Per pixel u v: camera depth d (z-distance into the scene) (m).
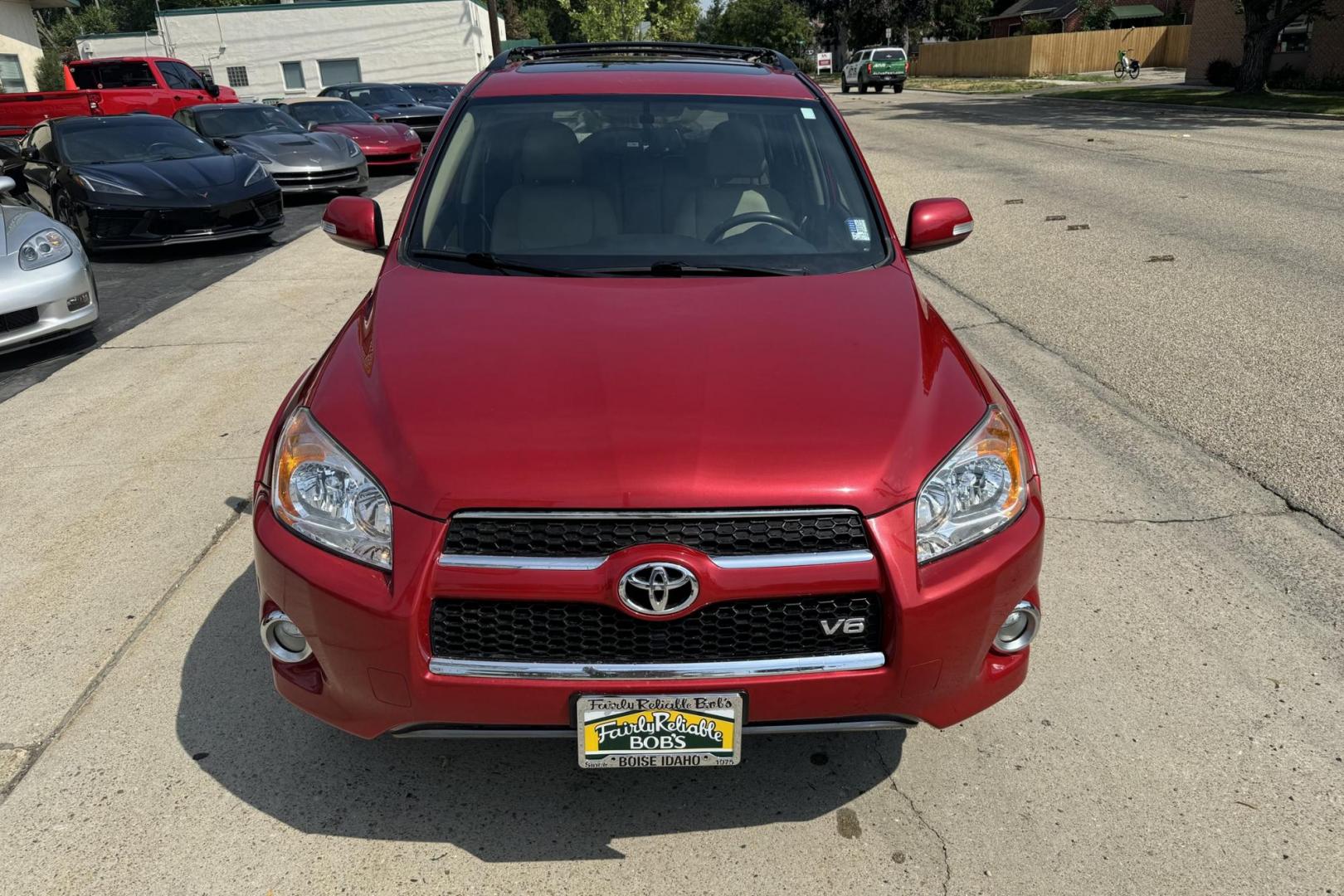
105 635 3.13
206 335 6.54
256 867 2.21
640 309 2.58
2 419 5.09
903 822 2.35
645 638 2.01
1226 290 6.80
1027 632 2.28
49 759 2.56
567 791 2.46
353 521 2.07
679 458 2.03
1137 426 4.59
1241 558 3.48
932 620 2.03
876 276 2.86
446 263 2.93
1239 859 2.23
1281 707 2.74
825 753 2.59
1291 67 29.67
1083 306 6.56
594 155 3.24
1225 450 4.32
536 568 1.96
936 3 67.31
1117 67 40.94
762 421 2.13
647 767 2.10
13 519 3.93
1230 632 3.07
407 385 2.26
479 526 1.99
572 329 2.47
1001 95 34.03
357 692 2.10
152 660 2.99
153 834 2.31
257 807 2.39
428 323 2.53
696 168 3.22
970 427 2.23
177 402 5.27
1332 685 2.82
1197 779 2.47
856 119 24.05
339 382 2.36
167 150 10.05
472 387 2.24
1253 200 10.32
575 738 2.08
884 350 2.42
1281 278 7.07
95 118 10.32
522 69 3.72
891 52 40.19
